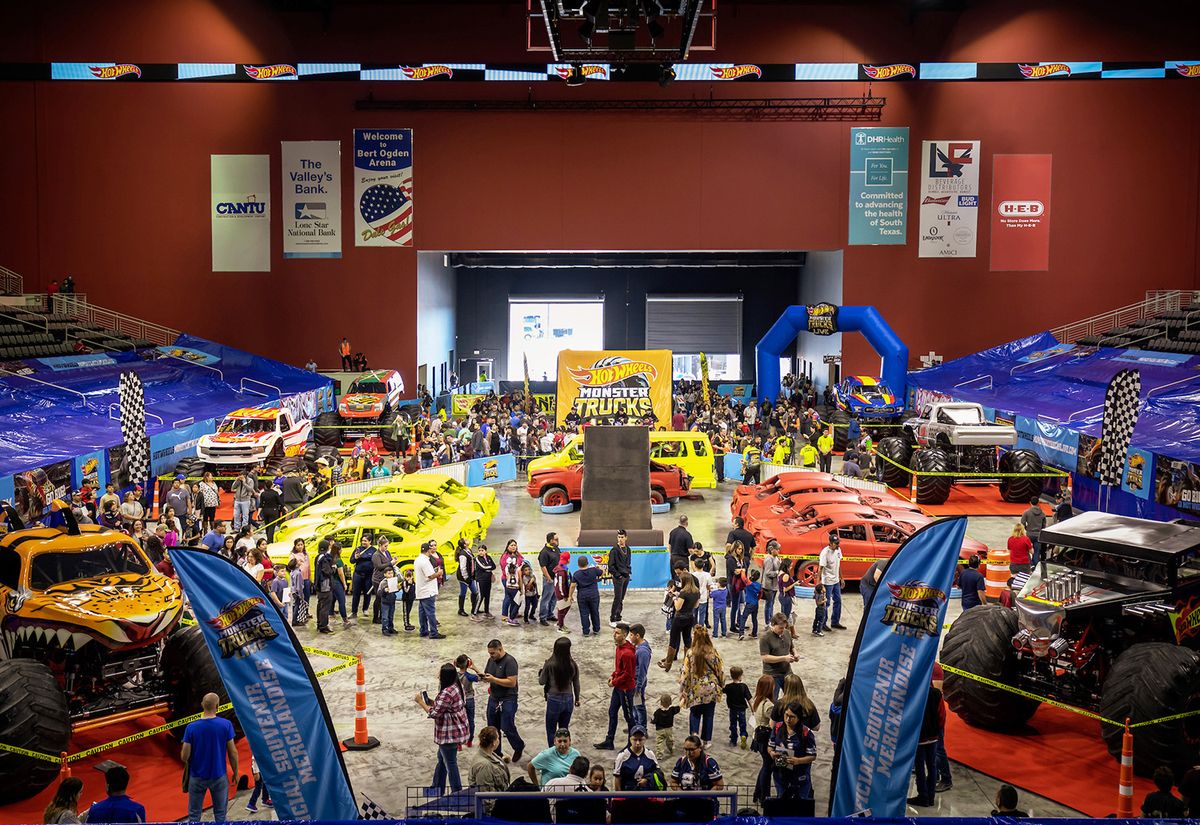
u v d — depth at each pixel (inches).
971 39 1718.8
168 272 1728.6
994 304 1748.3
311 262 1738.4
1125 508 935.7
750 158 1740.9
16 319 1482.5
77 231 1713.8
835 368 1813.5
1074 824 305.6
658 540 835.4
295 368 1669.5
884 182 1739.7
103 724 467.8
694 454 1191.6
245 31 1705.2
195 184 1718.8
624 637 509.4
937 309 1752.0
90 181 1708.9
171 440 1140.5
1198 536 508.7
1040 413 1299.2
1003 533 989.8
